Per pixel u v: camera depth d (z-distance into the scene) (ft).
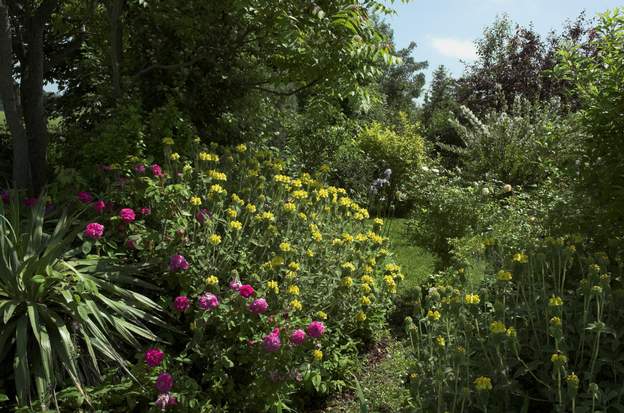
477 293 10.27
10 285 10.08
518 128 31.37
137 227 12.12
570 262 10.17
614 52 11.84
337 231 15.11
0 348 9.39
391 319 16.25
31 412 8.54
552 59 41.91
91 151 14.97
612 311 8.95
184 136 16.80
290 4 17.24
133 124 15.14
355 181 29.71
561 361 7.13
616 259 10.60
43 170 16.47
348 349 12.73
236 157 16.83
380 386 12.08
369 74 18.79
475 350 8.89
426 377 8.89
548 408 8.21
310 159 27.68
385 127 41.22
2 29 13.64
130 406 9.34
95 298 10.57
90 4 20.47
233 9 19.53
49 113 24.48
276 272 11.76
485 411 7.25
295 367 10.69
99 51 22.74
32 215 11.57
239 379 10.99
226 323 10.59
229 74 21.04
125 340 10.62
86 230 11.01
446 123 50.03
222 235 13.20
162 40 20.22
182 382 9.80
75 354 9.50
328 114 21.97
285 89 26.20
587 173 11.93
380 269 15.10
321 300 12.46
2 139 22.00
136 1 19.57
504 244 14.20
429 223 18.69
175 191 12.22
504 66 45.14
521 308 9.13
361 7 17.28
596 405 7.50
